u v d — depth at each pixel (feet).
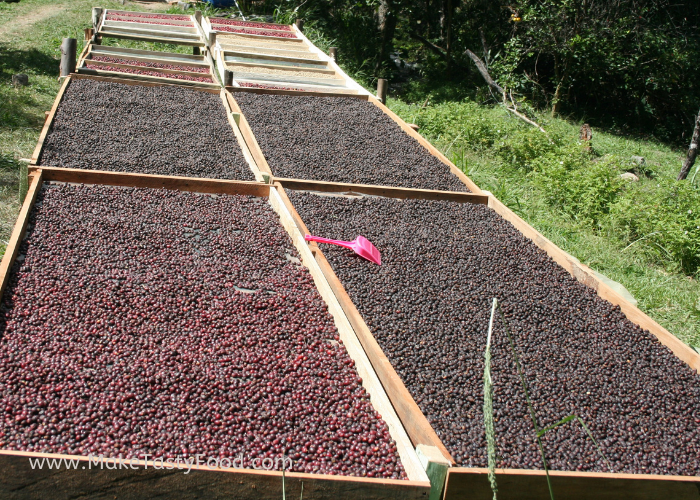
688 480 7.54
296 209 11.51
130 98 15.30
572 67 28.66
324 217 11.46
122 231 10.43
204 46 21.01
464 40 32.68
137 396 7.95
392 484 6.54
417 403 8.46
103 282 9.42
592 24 27.53
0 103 16.11
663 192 15.42
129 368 8.32
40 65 20.81
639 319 10.24
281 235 10.93
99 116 14.08
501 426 8.38
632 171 20.63
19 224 9.86
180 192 11.64
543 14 27.81
